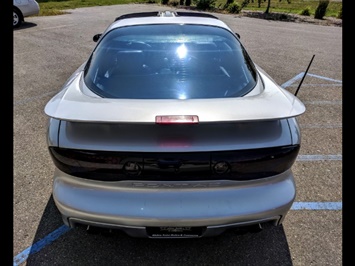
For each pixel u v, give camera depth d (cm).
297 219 212
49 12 1289
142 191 147
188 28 219
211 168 143
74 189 152
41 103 409
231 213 147
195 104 147
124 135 141
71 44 764
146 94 165
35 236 195
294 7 1781
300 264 177
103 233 166
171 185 146
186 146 140
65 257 180
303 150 300
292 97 164
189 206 146
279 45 791
